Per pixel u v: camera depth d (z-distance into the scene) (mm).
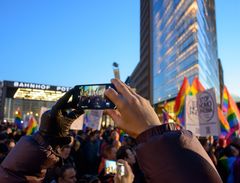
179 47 71000
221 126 8859
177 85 70062
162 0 85000
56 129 1023
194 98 7137
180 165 703
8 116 33469
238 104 20453
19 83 25719
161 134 766
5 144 5938
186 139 741
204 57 72812
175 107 8758
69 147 4656
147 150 740
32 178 999
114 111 834
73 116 1041
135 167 3436
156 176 717
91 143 7883
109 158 5500
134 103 806
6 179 979
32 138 1021
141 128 779
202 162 709
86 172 7520
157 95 87750
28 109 31797
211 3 92188
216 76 98562
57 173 3486
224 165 5516
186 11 66750
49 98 29297
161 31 86062
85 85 1038
